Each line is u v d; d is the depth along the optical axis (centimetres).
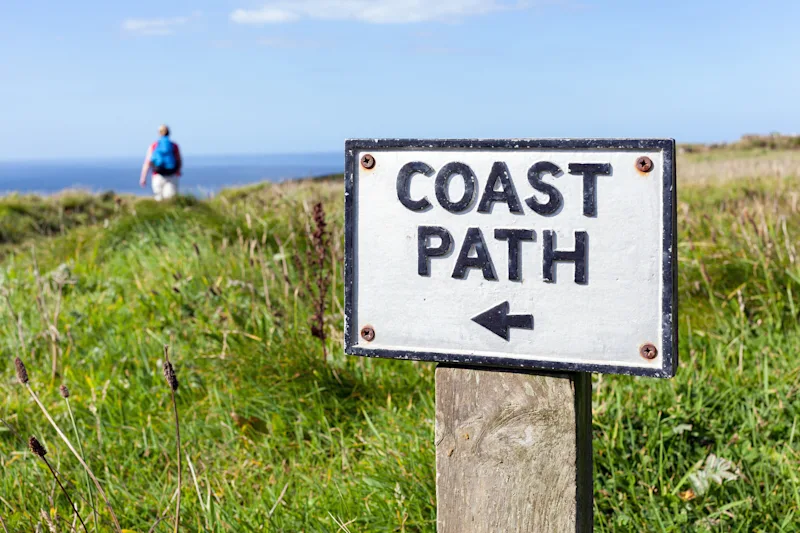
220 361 408
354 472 305
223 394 383
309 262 476
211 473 322
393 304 175
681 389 334
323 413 353
